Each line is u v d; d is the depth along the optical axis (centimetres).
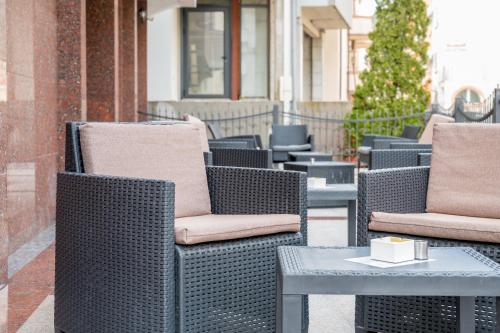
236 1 1727
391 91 1764
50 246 602
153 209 300
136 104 1236
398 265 263
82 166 371
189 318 307
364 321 345
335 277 249
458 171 408
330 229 709
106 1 927
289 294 251
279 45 1681
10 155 555
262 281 332
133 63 1219
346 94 2497
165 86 1623
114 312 315
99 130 372
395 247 267
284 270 254
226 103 1584
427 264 265
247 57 1739
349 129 1616
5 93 447
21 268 517
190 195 390
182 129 402
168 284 299
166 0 1376
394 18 1775
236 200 388
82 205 330
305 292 250
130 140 381
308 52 2216
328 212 836
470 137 412
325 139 1606
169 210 300
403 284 249
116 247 314
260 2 1725
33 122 629
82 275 331
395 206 385
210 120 1485
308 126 1641
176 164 391
